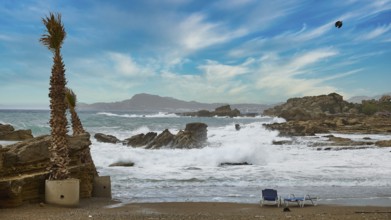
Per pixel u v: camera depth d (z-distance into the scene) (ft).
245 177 66.33
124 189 55.57
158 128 223.51
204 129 137.18
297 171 73.05
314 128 188.85
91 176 49.19
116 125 234.99
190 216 37.99
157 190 55.21
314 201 47.85
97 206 43.09
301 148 117.19
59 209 39.81
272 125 207.51
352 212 40.96
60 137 43.01
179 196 51.08
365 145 122.21
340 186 58.44
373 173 70.49
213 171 73.00
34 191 42.14
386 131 192.13
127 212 39.73
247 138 148.87
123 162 81.82
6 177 40.83
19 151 43.27
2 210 38.04
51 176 42.80
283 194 52.37
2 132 107.45
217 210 41.98
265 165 82.17
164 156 89.10
